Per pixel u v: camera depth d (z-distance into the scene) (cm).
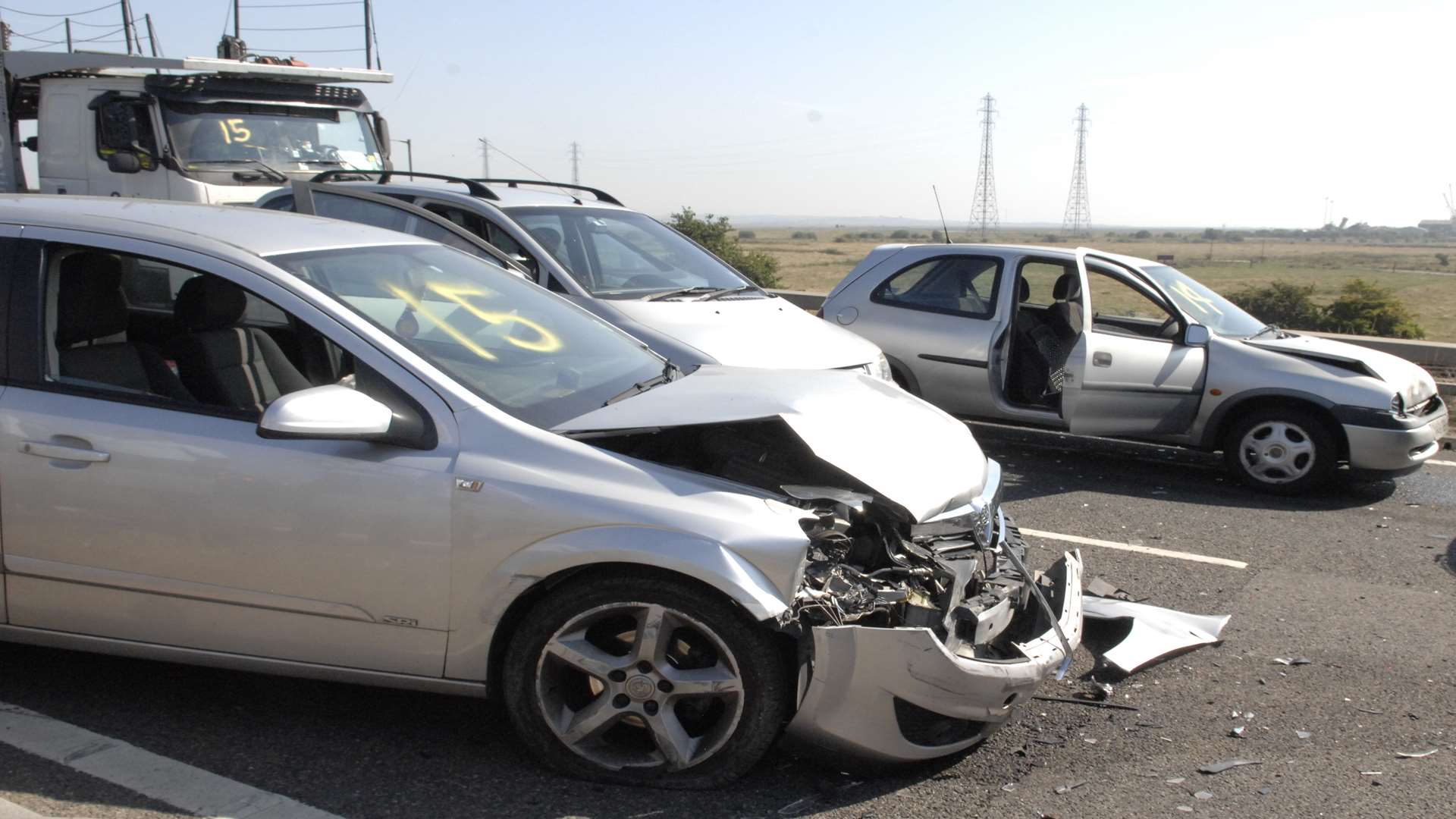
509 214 737
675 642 346
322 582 350
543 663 343
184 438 356
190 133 1059
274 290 365
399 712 395
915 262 912
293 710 394
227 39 1158
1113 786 359
